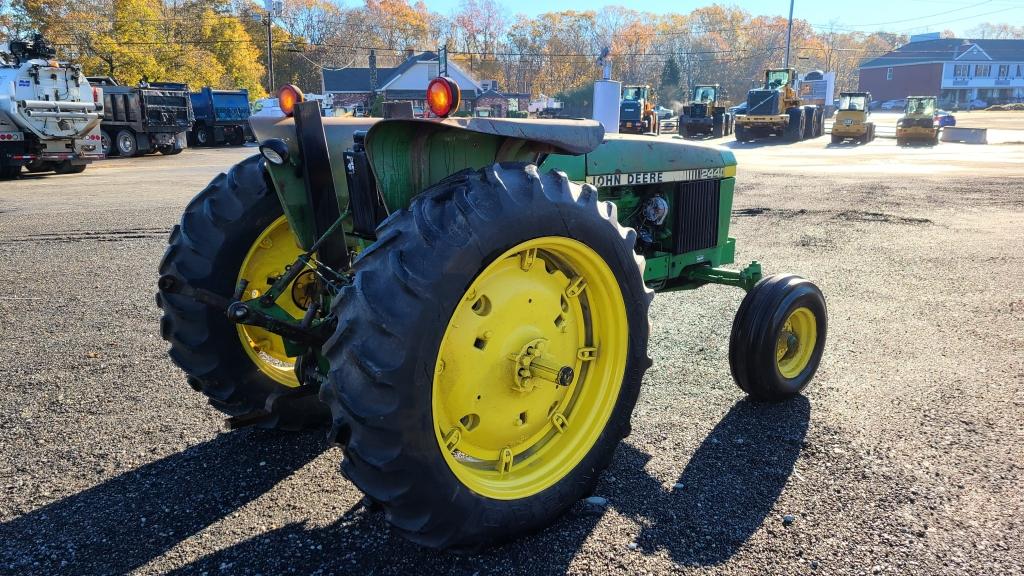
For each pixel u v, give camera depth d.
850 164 19.20
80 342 4.78
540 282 2.58
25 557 2.47
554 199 2.41
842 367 4.28
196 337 3.03
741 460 3.13
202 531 2.62
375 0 86.94
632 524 2.65
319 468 3.09
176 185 14.41
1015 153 23.00
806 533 2.58
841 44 117.56
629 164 3.70
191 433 3.43
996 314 5.40
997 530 2.60
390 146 2.41
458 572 2.38
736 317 3.64
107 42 42.03
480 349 2.44
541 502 2.52
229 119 31.48
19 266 7.12
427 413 2.13
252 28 66.25
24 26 42.84
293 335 2.60
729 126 38.03
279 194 2.73
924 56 93.25
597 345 2.78
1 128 15.52
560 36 92.12
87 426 3.50
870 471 3.03
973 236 8.76
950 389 3.93
